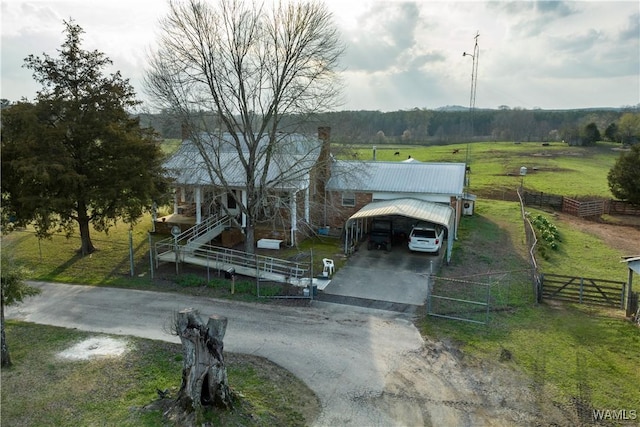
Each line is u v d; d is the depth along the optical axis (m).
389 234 25.33
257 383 12.02
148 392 11.33
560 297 18.23
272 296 18.30
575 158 76.00
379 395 11.70
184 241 25.72
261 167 26.28
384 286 19.73
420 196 27.69
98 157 21.62
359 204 28.98
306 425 10.45
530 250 24.28
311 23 20.89
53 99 20.72
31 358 13.05
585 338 14.89
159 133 24.56
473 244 27.12
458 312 16.95
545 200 42.91
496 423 10.62
